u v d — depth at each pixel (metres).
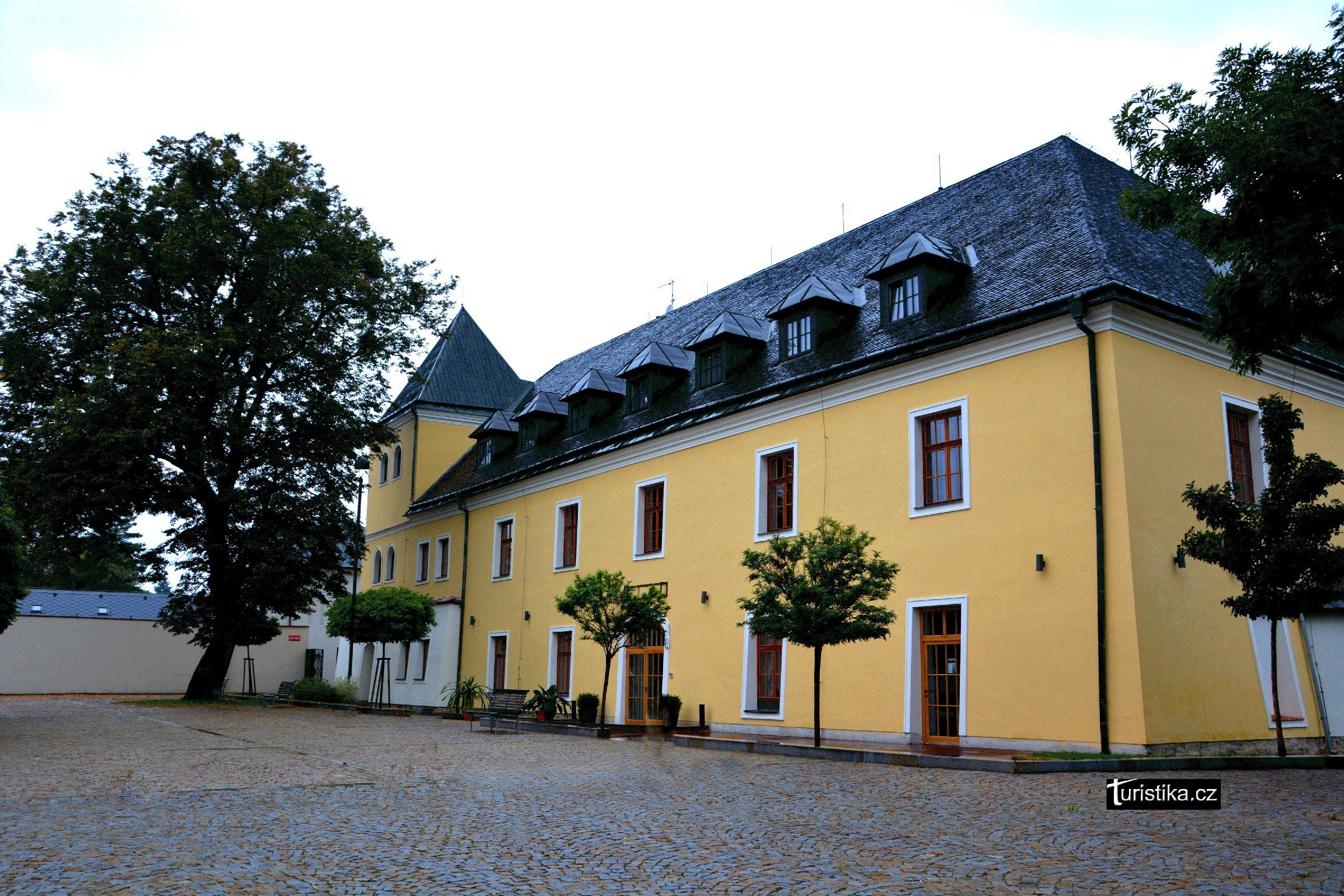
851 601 15.43
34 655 42.75
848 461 19.88
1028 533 16.39
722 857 7.51
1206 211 11.65
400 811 9.66
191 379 27.95
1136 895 6.15
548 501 30.16
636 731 20.48
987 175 23.42
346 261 30.72
